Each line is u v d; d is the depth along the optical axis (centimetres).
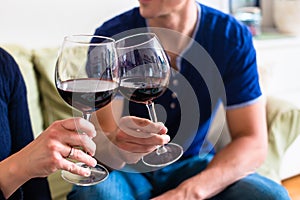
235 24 132
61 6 190
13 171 79
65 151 75
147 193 122
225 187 118
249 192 113
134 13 132
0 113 98
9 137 100
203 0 221
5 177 80
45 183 107
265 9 254
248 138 124
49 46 190
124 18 133
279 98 184
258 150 123
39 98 165
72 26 195
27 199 104
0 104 99
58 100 165
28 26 187
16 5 182
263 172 162
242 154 120
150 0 114
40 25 189
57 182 152
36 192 104
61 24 193
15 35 186
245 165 119
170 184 126
